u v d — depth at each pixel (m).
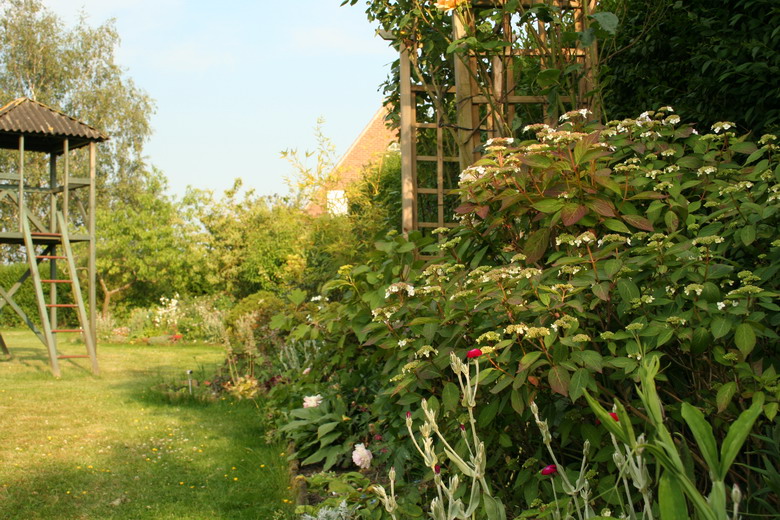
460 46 4.11
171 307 17.64
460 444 2.34
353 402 4.64
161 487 4.40
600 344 2.49
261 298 10.75
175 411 7.03
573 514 2.13
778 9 3.38
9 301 10.03
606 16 3.64
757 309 2.27
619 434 1.41
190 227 19.55
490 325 2.47
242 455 5.16
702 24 3.94
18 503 4.06
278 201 19.67
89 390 8.36
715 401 2.09
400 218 6.68
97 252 19.36
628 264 2.31
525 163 2.52
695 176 2.86
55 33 28.08
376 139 21.94
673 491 1.27
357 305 3.66
